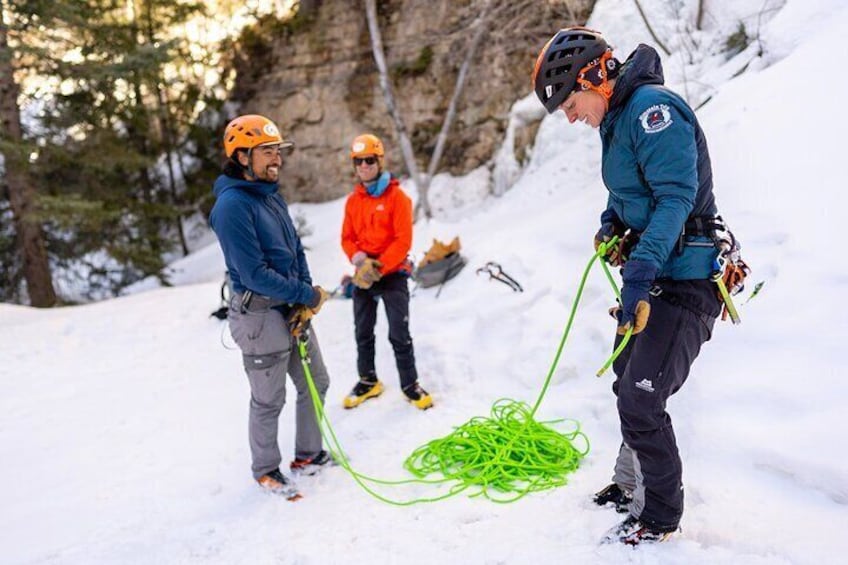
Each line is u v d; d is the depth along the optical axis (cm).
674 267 192
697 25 753
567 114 197
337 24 1308
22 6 927
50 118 1053
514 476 271
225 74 1445
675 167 174
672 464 195
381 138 1293
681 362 193
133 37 1224
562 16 972
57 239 1123
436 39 1197
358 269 365
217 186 266
